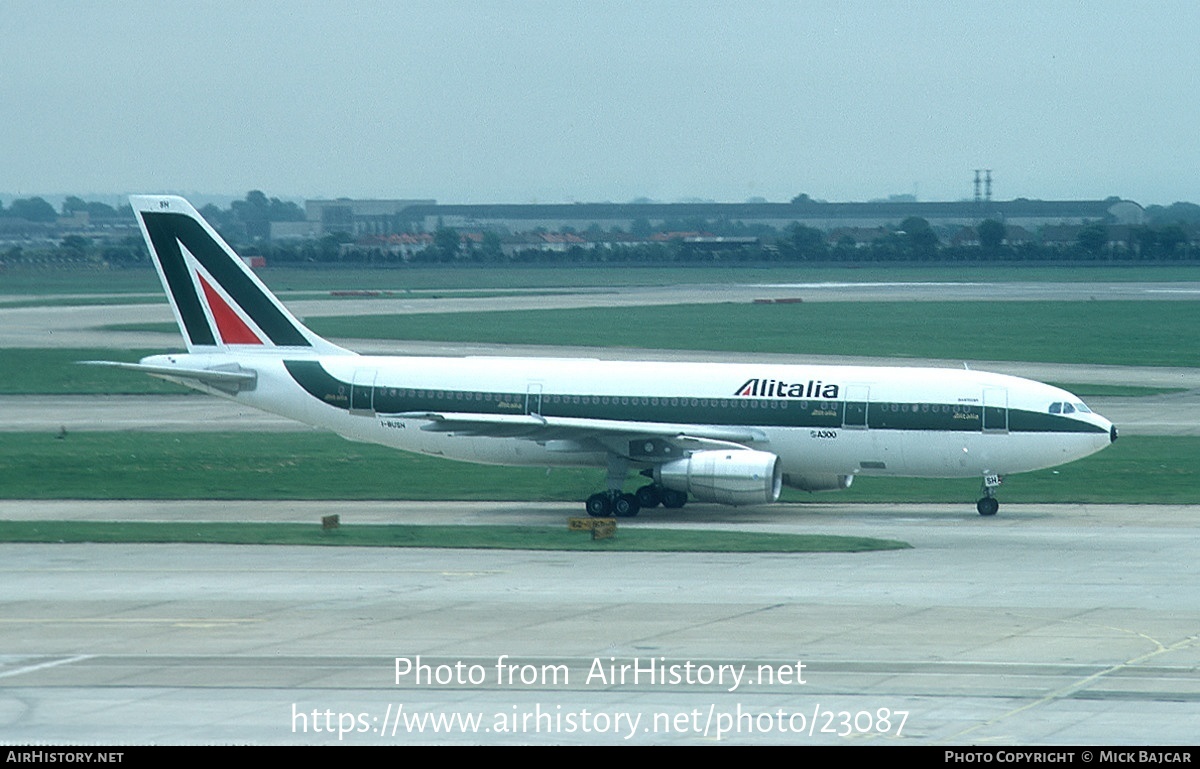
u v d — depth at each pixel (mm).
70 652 88812
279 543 126562
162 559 119688
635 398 153750
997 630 93688
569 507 156750
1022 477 173125
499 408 156250
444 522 145250
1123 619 97000
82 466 178250
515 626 95062
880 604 101750
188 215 161750
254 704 77500
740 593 105625
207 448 193625
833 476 154500
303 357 162125
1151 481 168375
